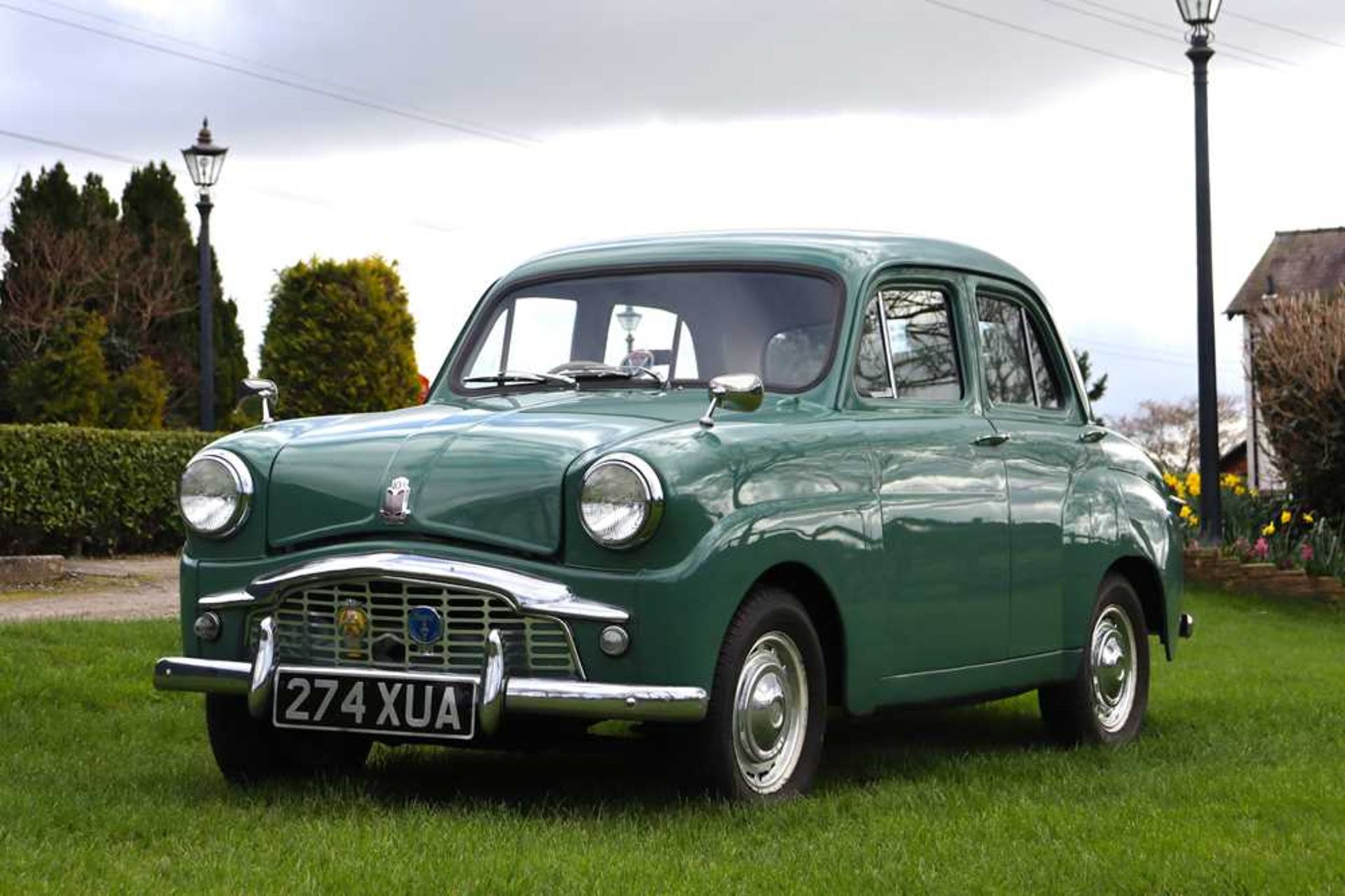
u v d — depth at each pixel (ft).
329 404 110.63
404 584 19.36
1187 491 68.85
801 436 20.85
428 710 19.06
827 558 20.76
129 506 65.77
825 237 23.88
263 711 19.76
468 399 23.79
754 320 22.85
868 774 23.34
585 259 24.56
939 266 24.66
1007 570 24.21
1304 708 30.12
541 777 22.79
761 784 20.16
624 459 18.86
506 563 19.11
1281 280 146.30
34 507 63.21
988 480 23.95
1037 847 17.79
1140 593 28.45
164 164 147.33
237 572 20.31
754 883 16.11
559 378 23.38
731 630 19.57
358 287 111.55
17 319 131.54
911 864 16.94
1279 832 18.76
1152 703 31.37
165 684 20.38
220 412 143.54
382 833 17.92
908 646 22.25
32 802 19.65
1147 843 17.89
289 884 15.64
